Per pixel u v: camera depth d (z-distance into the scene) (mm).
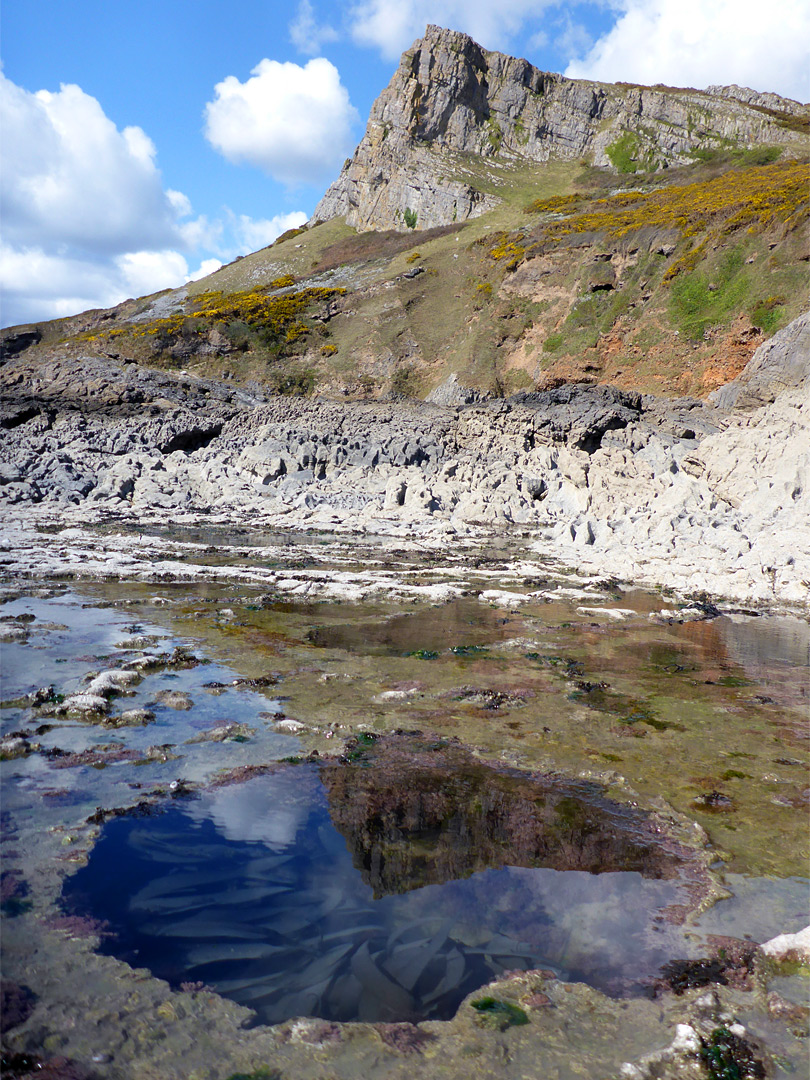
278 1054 2963
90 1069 2822
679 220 45875
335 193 95750
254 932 3766
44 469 30109
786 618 12484
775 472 20953
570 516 27797
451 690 7980
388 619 11461
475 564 17438
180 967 3477
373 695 7730
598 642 10453
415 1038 3086
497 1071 2902
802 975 3523
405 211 80562
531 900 4152
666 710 7539
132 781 5469
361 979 3445
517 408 37250
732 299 39438
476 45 89812
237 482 30875
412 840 4785
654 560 17422
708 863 4570
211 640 9766
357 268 69062
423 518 26453
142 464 32344
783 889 4297
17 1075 2750
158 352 54531
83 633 9828
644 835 4918
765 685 8555
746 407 32906
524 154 87250
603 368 42844
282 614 11516
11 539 18594
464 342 50688
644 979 3498
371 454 33562
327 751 6180
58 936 3654
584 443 33781
